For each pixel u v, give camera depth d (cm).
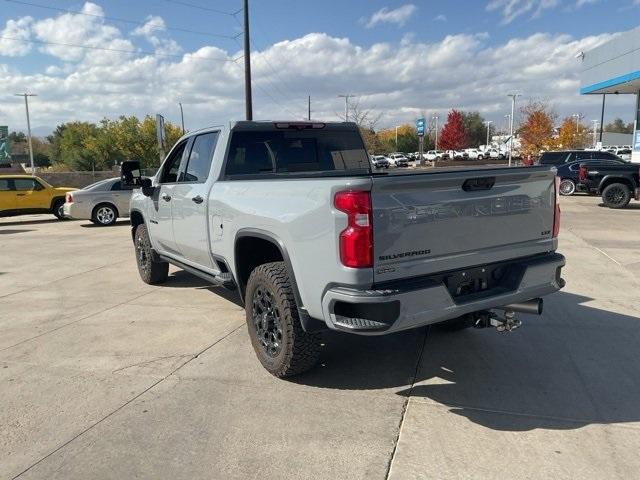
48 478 298
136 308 632
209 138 537
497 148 7962
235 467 303
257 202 409
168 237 616
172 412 368
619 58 2409
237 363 452
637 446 314
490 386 398
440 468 296
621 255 883
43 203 1816
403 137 10175
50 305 662
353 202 320
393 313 325
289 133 543
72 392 404
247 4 2639
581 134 5966
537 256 409
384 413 360
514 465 297
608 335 501
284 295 388
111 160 7056
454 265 358
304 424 348
